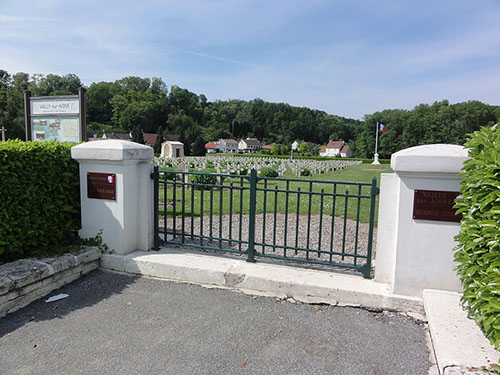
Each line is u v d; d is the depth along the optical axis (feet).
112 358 9.57
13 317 11.75
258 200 37.45
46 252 14.80
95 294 13.53
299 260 14.88
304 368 9.22
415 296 12.30
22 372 8.94
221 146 394.93
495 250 8.18
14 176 13.50
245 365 9.31
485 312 8.14
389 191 13.08
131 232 16.43
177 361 9.45
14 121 182.60
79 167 16.53
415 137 252.42
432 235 11.95
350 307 12.63
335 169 121.90
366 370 9.16
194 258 15.79
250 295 13.48
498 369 7.36
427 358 9.68
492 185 8.14
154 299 13.15
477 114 235.61
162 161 99.71
